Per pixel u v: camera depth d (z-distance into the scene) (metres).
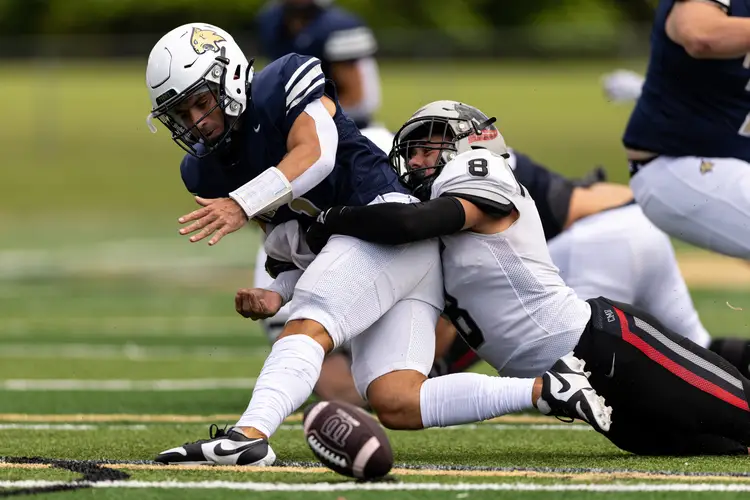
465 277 14.73
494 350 15.05
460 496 11.75
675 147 18.20
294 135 14.38
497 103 83.12
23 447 15.71
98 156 75.75
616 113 81.00
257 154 14.70
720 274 42.47
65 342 30.39
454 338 19.36
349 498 11.68
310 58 14.75
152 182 70.00
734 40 17.19
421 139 15.15
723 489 12.09
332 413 12.26
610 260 20.22
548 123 77.94
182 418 19.25
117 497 11.74
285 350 13.84
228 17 102.00
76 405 20.78
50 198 65.88
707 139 17.98
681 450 14.77
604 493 11.90
